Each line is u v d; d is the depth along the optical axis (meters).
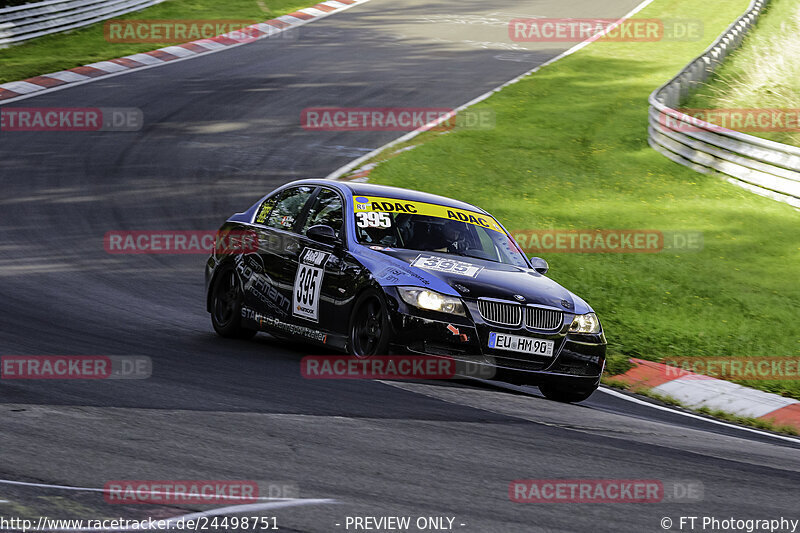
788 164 61.06
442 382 27.30
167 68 101.94
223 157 72.25
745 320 42.47
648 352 37.25
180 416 20.14
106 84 93.56
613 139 79.31
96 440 17.77
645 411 28.91
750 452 23.48
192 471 16.30
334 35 123.94
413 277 26.80
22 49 107.12
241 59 108.00
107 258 46.81
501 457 19.16
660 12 150.25
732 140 65.56
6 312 33.00
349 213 29.61
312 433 19.59
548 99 95.56
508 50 121.25
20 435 17.66
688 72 91.50
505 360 26.45
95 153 71.00
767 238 54.97
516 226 57.00
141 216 56.56
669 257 51.50
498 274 28.03
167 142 75.56
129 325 33.03
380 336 26.47
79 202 58.34
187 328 33.78
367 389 24.81
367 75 102.94
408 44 120.62
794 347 39.16
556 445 20.80
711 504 17.30
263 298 31.14
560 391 28.11
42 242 48.88
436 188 65.19
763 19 134.12
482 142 78.44
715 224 57.50
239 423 19.94
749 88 94.56
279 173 68.69
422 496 16.02
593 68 112.25
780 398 32.81
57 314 33.66
